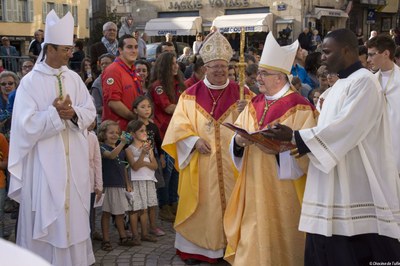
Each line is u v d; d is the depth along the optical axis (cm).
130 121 553
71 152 436
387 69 470
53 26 430
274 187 409
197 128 489
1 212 515
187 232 491
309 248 354
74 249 439
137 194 534
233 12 2417
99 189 493
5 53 1462
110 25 858
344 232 330
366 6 2519
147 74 712
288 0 2264
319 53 782
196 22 2427
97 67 840
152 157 547
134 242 536
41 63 440
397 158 448
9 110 607
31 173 432
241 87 465
